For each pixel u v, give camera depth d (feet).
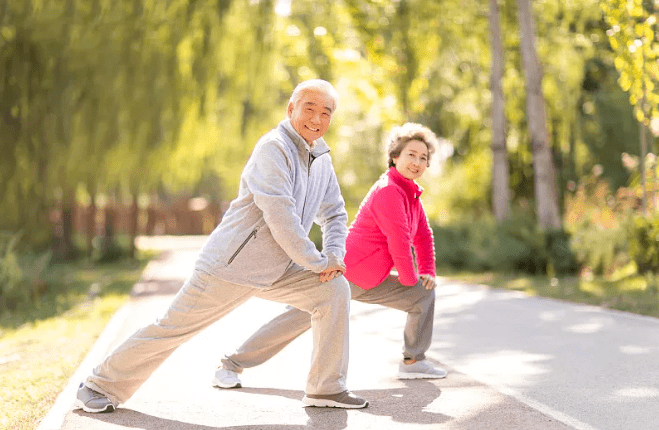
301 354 23.06
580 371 19.75
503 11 60.95
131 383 16.08
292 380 19.22
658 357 21.26
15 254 48.14
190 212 190.39
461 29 60.44
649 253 44.42
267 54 60.44
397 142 18.67
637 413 15.37
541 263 53.31
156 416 15.74
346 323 15.98
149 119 58.18
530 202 77.46
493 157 58.18
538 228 52.37
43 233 62.59
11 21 54.85
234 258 15.17
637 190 50.21
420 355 19.26
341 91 67.21
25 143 58.54
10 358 25.18
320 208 16.61
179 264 79.00
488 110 68.85
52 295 49.62
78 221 162.09
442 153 83.05
